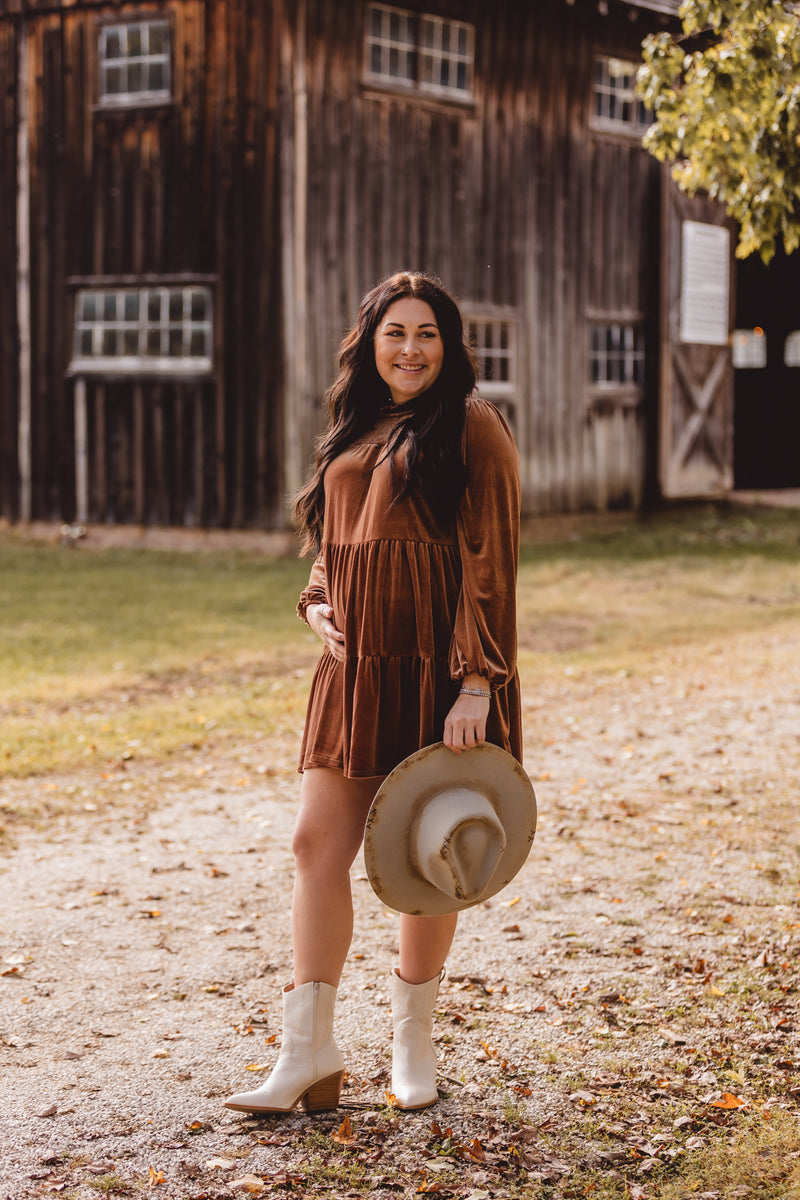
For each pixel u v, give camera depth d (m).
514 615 2.58
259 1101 2.57
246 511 13.27
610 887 4.11
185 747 6.04
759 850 4.47
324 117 12.88
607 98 15.70
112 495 13.94
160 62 13.27
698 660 8.28
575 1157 2.49
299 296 12.82
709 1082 2.80
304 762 2.67
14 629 9.09
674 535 15.36
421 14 13.56
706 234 16.47
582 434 15.66
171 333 13.53
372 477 2.62
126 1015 3.19
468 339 2.66
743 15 5.17
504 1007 3.21
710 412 16.81
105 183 13.60
